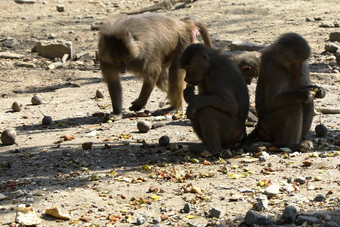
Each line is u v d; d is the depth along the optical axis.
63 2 30.86
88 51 21.38
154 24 12.33
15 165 9.07
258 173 8.05
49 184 8.00
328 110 11.87
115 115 12.33
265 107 9.33
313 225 5.97
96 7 29.97
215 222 6.34
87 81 17.36
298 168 8.17
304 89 8.63
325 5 26.27
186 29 12.95
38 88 16.80
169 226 6.33
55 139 10.66
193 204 6.98
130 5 30.36
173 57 12.76
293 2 27.33
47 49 20.58
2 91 16.47
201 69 8.97
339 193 7.02
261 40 20.66
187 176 8.01
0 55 20.33
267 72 8.98
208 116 8.95
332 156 8.63
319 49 19.34
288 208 6.16
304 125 9.41
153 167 8.62
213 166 8.53
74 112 13.23
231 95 8.88
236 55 11.22
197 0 29.47
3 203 7.27
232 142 9.40
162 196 7.32
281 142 9.31
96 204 7.14
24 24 25.95
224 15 25.77
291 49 8.56
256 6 26.95
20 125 12.18
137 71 12.08
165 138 9.75
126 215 6.69
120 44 11.55
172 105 12.76
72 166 8.86
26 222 6.50
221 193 7.30
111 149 9.65
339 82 14.96
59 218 6.70
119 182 7.96
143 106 12.52
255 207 6.69
